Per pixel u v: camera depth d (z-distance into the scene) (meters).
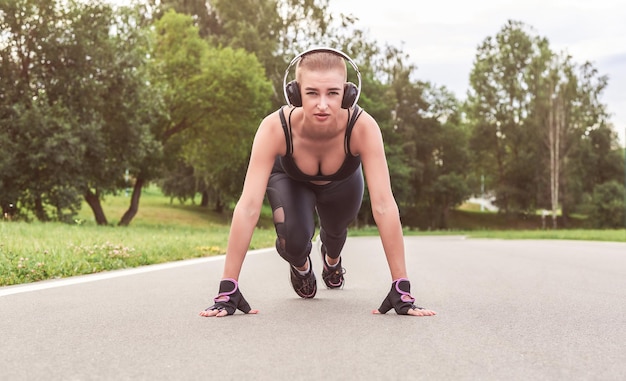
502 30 66.44
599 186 60.97
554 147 61.62
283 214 4.26
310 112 3.76
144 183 36.62
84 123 26.12
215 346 2.98
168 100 32.66
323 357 2.74
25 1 25.17
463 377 2.41
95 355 2.79
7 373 2.46
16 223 16.03
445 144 64.69
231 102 33.38
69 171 26.12
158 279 6.48
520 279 6.72
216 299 4.00
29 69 26.38
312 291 4.90
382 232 4.03
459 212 74.00
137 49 27.91
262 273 7.44
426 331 3.39
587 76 62.59
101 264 7.88
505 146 68.81
